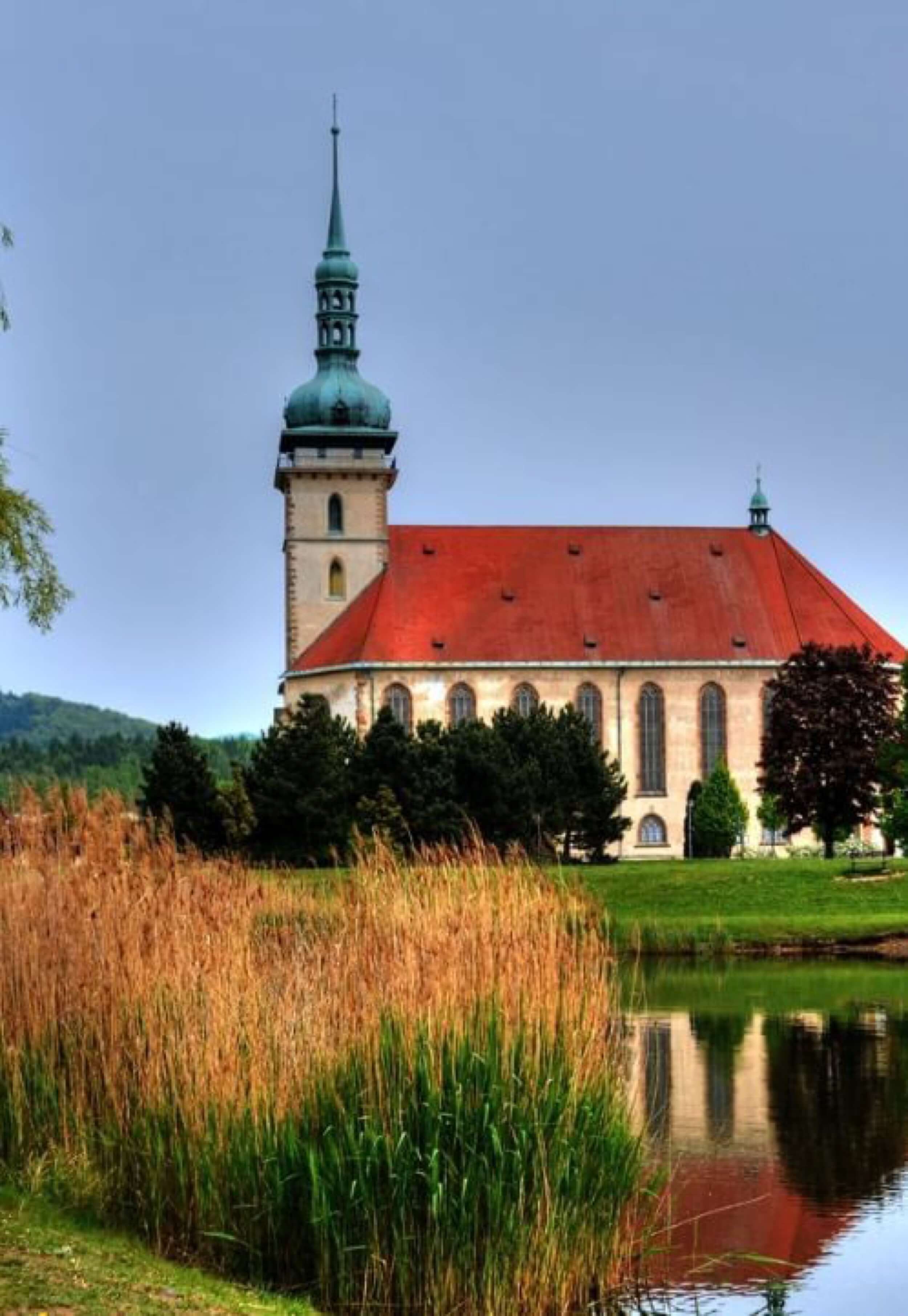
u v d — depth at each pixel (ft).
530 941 89.20
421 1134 81.82
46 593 101.60
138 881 94.63
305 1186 81.05
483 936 87.66
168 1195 82.84
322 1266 79.30
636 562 475.72
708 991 204.13
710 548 480.64
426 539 471.62
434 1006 84.07
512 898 91.30
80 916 91.30
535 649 455.63
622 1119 89.04
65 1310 65.31
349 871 100.07
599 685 457.27
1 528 98.94
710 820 422.00
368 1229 79.97
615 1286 87.30
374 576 462.19
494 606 460.96
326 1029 84.53
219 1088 82.94
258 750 351.25
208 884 95.76
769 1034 168.45
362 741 410.72
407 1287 79.92
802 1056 155.43
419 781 349.00
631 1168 88.53
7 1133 87.45
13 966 90.58
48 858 94.48
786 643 464.24
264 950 92.63
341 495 462.19
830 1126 125.18
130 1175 84.84
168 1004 87.35
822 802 372.58
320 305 467.11
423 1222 81.20
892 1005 189.88
